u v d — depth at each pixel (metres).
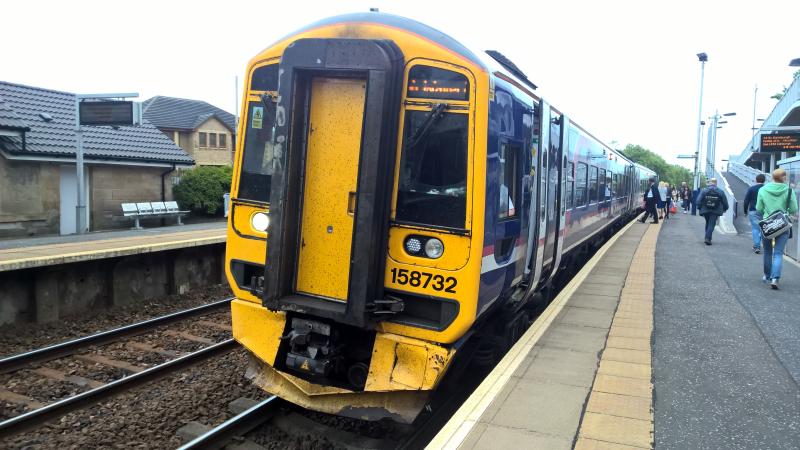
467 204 4.16
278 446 4.79
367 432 5.03
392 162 4.23
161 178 21.89
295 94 4.33
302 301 4.38
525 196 5.52
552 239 7.00
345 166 4.32
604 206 14.48
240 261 4.91
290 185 4.37
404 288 4.30
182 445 4.73
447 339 4.21
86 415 5.28
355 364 4.53
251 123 4.87
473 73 4.14
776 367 5.24
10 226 16.70
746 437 3.88
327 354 4.46
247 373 5.02
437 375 4.23
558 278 10.29
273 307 4.41
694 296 8.14
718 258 11.95
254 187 4.85
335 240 4.38
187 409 5.38
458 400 5.74
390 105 4.14
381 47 4.11
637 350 5.64
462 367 5.30
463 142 4.17
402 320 4.32
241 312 4.89
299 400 4.76
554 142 6.93
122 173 20.39
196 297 10.63
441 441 3.67
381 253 4.25
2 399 5.59
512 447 3.61
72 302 9.02
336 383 4.63
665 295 8.19
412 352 4.30
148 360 6.82
